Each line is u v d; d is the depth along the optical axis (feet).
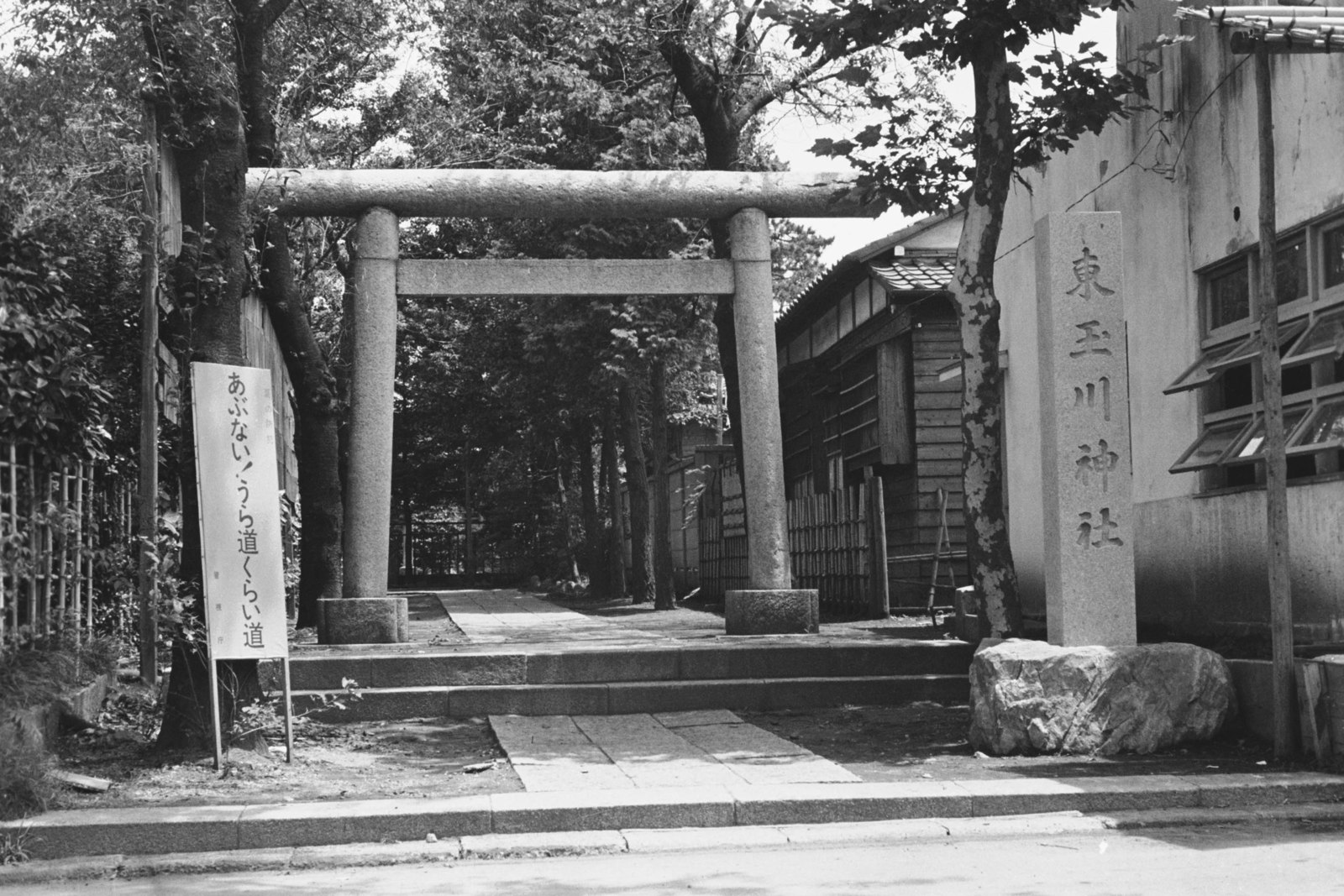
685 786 24.44
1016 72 34.58
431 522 141.59
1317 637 30.76
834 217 45.88
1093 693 27.68
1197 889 17.67
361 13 58.54
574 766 27.07
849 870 19.45
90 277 38.45
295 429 75.66
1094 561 29.04
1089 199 42.39
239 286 28.45
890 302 62.59
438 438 132.05
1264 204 26.96
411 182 43.11
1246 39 26.76
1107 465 29.30
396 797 23.86
